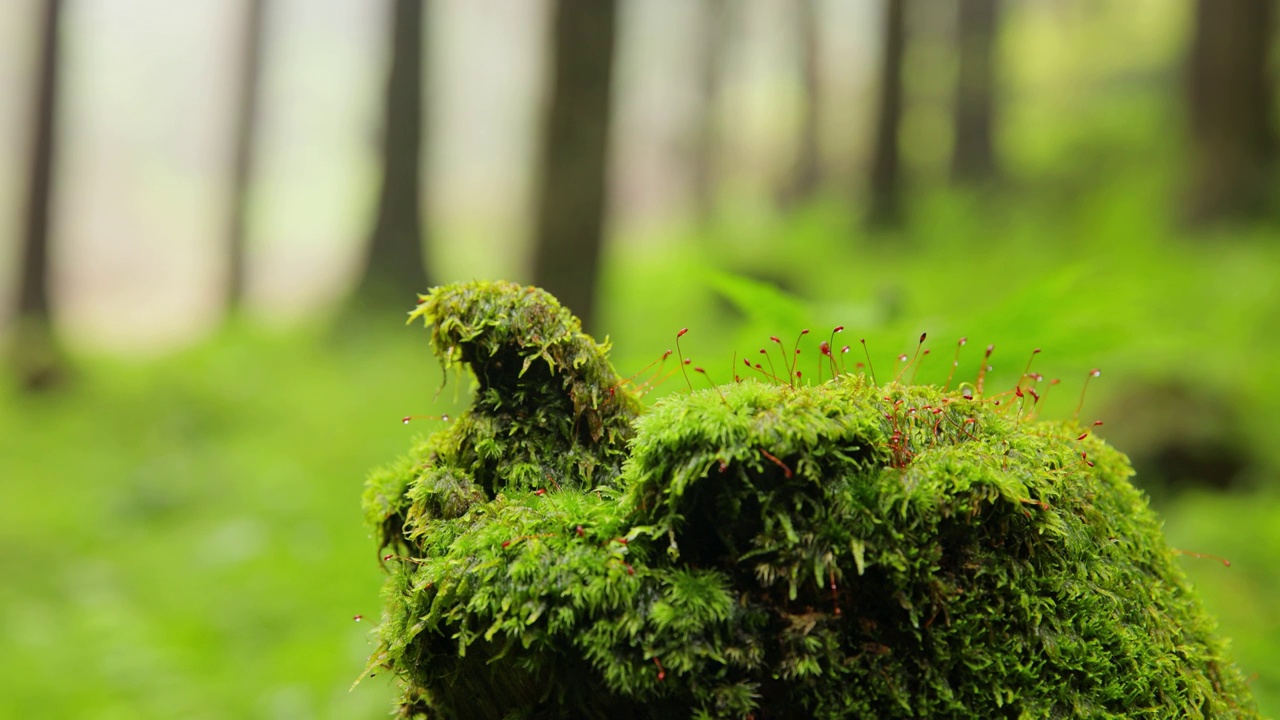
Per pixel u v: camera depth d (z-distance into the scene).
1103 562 1.38
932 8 19.94
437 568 1.28
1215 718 1.45
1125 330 2.09
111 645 5.04
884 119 14.91
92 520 7.17
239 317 14.49
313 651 4.66
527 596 1.21
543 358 1.43
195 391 9.96
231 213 17.72
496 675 1.30
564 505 1.31
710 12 25.05
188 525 6.97
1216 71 9.97
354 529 6.40
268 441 8.63
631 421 1.45
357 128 37.78
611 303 11.09
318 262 31.20
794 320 2.18
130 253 32.97
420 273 12.14
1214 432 5.23
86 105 37.19
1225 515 4.59
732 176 28.77
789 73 32.59
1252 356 6.60
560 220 6.47
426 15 12.41
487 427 1.42
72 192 31.67
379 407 9.02
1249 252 8.77
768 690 1.23
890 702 1.22
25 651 5.03
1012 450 1.32
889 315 2.54
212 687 4.48
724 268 11.43
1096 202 13.33
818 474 1.22
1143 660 1.35
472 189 36.91
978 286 11.20
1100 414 5.58
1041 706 1.25
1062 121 18.23
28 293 11.19
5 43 31.14
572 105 6.44
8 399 10.23
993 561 1.26
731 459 1.23
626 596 1.20
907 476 1.23
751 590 1.24
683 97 28.22
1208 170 10.02
